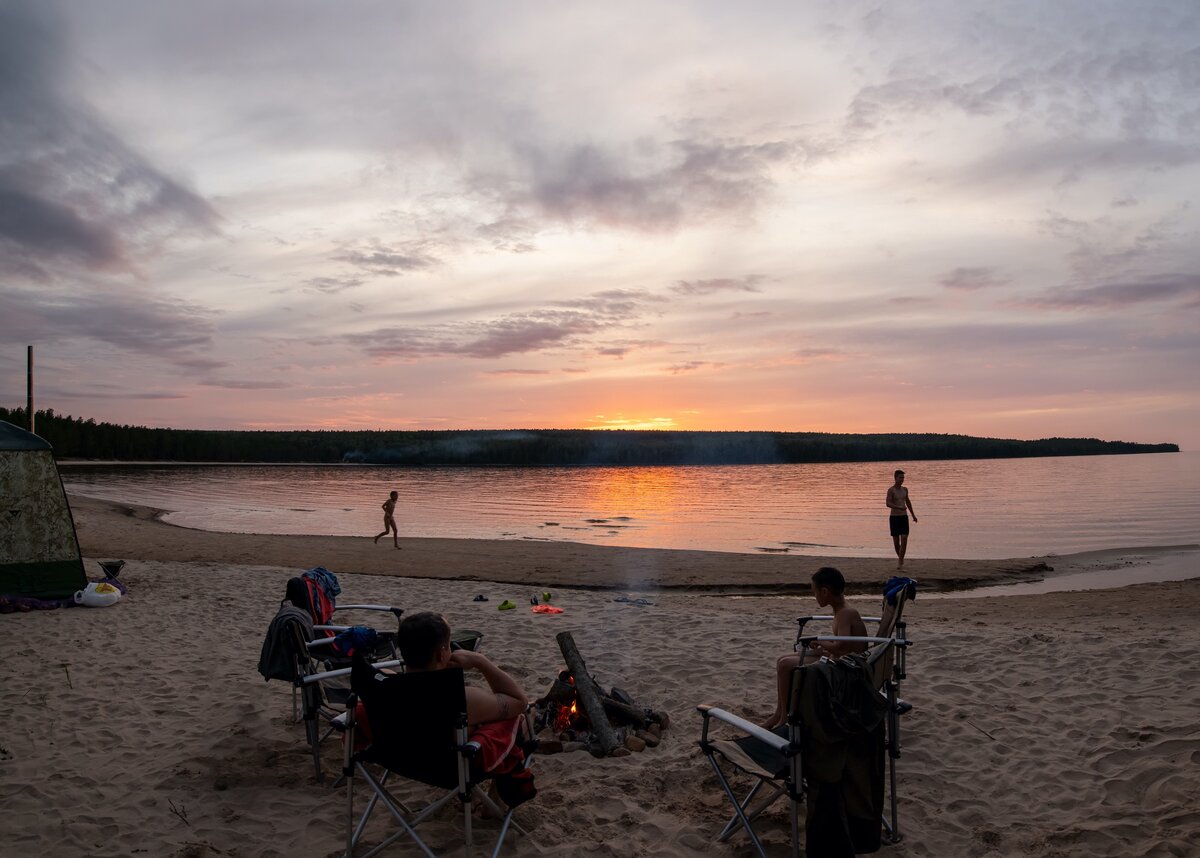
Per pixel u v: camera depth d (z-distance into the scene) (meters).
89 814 4.25
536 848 3.88
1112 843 3.84
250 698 6.23
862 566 17.92
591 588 15.04
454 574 16.45
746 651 7.68
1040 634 8.00
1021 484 66.75
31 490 10.18
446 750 3.45
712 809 4.29
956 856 3.80
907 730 5.45
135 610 9.90
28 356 17.64
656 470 119.62
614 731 5.29
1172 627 9.43
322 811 4.28
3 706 6.06
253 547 20.45
